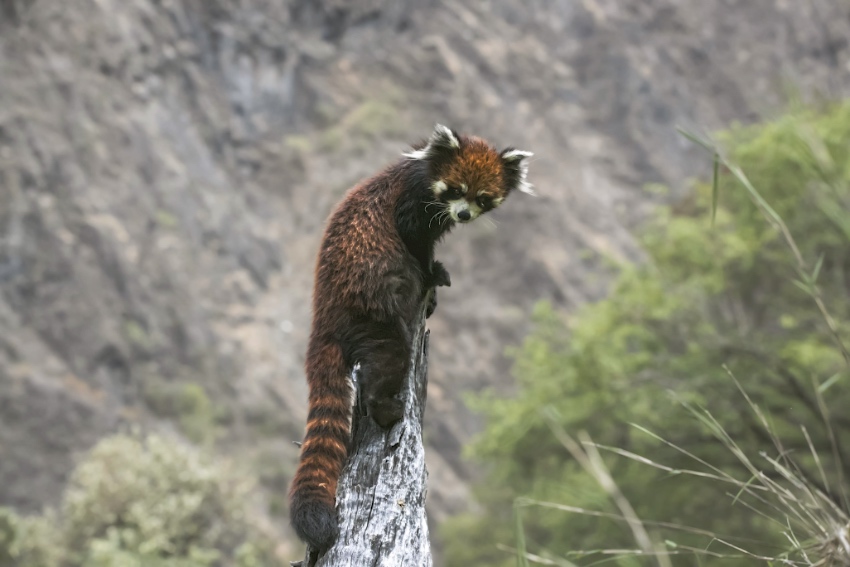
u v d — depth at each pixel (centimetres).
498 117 9194
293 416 6875
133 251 7100
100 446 3953
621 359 2316
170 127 8044
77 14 7856
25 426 6041
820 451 2047
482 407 2661
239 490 3906
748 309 2559
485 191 763
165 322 6962
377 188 709
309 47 9212
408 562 525
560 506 470
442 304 7806
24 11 7625
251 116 8681
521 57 9762
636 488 2238
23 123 7119
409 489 545
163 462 3822
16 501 5788
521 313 7781
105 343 6612
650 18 10144
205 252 7562
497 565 3366
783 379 2230
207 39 8731
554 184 8750
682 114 9631
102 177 7319
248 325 7319
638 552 462
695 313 2441
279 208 8325
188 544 3641
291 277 7844
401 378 600
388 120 8925
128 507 3591
